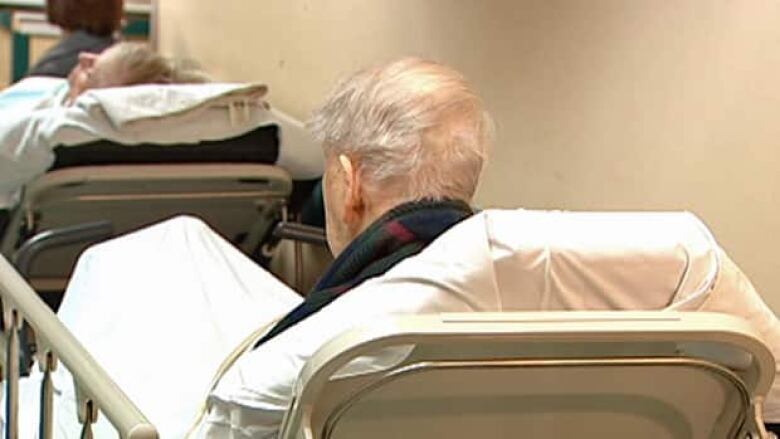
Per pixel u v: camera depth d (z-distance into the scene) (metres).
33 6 5.15
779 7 1.51
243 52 3.73
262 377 1.13
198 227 2.12
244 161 2.74
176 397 1.55
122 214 2.69
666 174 1.77
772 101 1.53
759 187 1.57
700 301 1.13
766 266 1.56
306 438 1.04
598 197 1.94
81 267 2.04
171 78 3.27
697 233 1.17
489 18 2.23
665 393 1.14
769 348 1.10
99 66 3.13
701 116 1.68
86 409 1.15
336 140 1.34
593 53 1.92
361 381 1.06
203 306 1.82
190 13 4.38
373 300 1.10
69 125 2.53
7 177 2.59
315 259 2.79
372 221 1.33
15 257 2.54
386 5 2.66
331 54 3.00
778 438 1.25
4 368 1.61
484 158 1.34
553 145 2.06
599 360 1.08
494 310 1.09
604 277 1.12
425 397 1.09
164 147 2.64
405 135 1.29
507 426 1.14
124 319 1.79
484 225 1.12
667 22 1.74
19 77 5.22
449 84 1.33
